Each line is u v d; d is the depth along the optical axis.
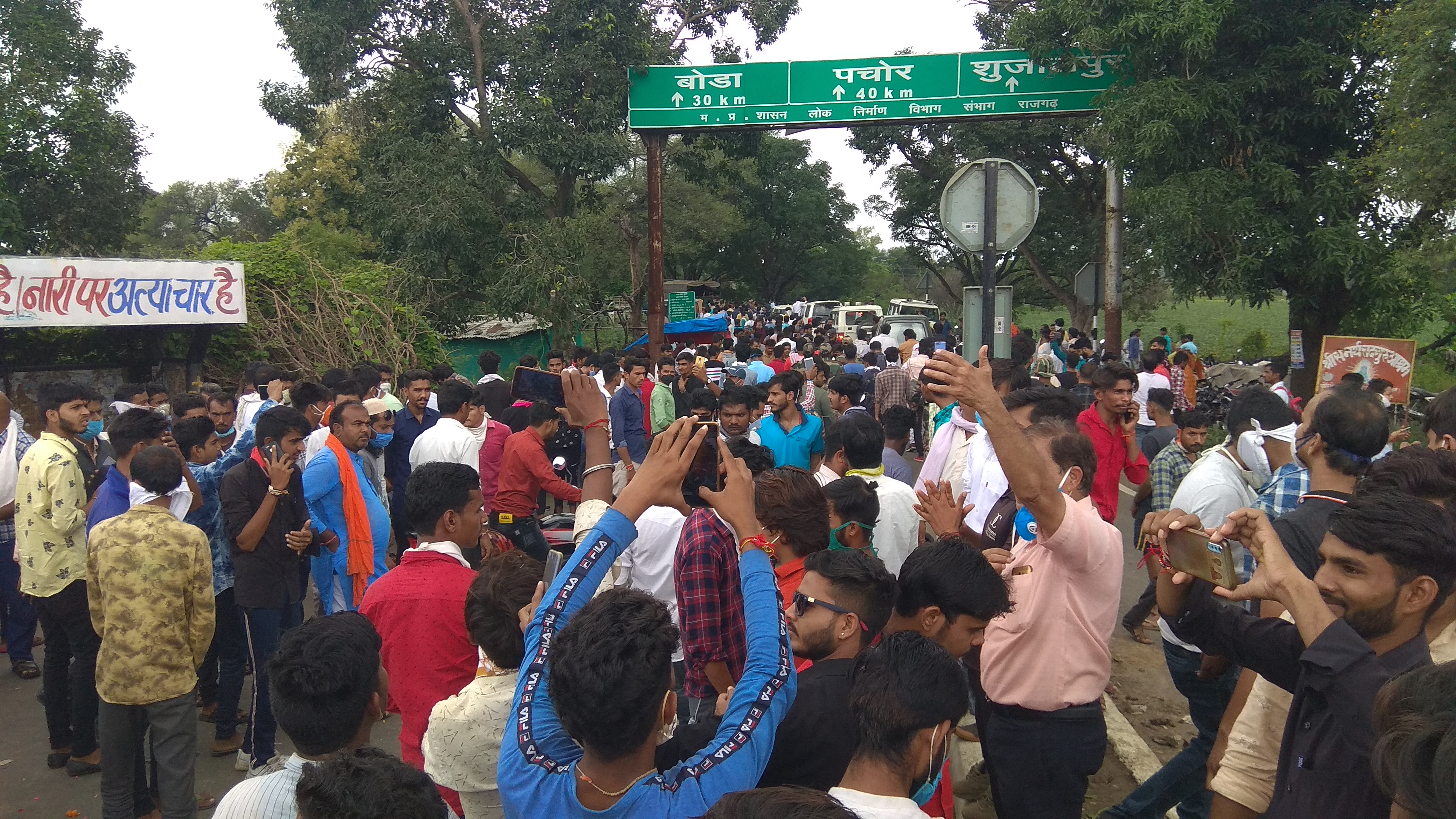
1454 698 1.48
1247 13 14.44
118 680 4.05
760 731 1.85
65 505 4.99
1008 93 16.88
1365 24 13.64
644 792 1.72
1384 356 9.51
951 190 5.50
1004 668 3.29
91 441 7.32
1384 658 2.11
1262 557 2.19
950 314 41.44
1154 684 5.89
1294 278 14.70
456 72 19.28
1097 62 16.05
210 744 5.46
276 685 2.45
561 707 1.72
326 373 7.87
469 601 2.97
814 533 3.25
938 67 17.12
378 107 19.75
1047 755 3.24
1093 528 3.13
